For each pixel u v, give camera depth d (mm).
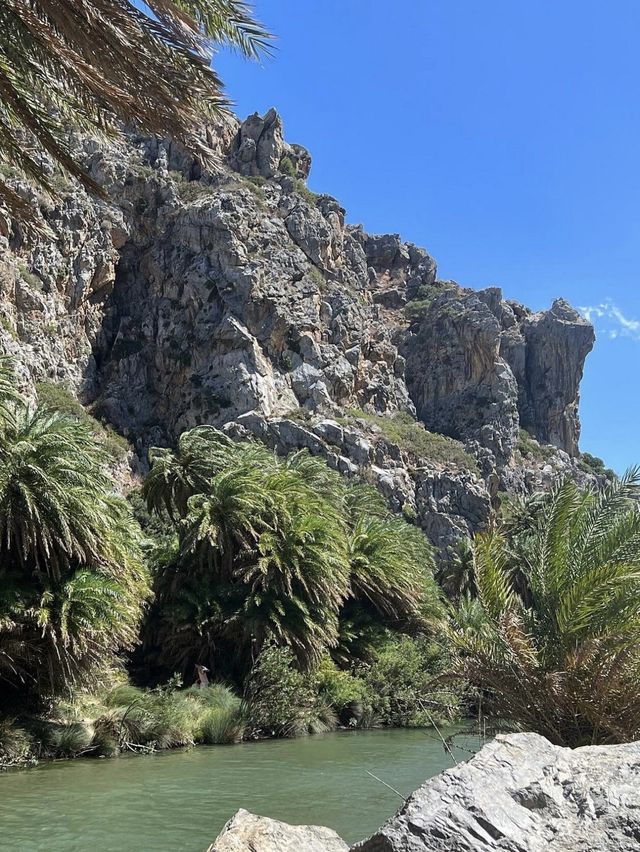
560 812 3715
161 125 7039
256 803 14219
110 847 10945
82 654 23188
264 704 28375
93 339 92312
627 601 9586
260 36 7352
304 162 128125
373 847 3494
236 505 35906
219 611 33375
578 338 138500
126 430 87250
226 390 89375
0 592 22016
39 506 23188
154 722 23656
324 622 35219
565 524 11008
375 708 34031
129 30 6555
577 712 9531
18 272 81812
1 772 18391
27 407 25906
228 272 95875
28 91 8273
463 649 10664
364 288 126312
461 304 129125
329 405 95562
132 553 28422
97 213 93625
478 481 100812
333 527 38625
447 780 3781
